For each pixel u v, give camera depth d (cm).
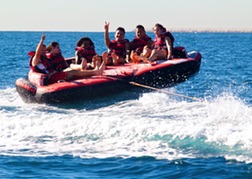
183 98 3008
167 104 2762
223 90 3928
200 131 2072
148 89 2933
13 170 1808
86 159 1906
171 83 2989
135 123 2216
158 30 3108
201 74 5316
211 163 1819
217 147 1953
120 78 2877
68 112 2688
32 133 2192
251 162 1812
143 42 3197
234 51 11612
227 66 6556
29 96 2919
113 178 1731
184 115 2452
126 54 3198
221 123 2234
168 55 3048
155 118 2370
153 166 1820
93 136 2134
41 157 1931
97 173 1778
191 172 1756
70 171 1797
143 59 3058
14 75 5172
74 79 2945
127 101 2888
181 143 2011
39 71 2961
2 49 12150
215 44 18288
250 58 8400
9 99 3148
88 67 3044
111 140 2081
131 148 1995
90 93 2819
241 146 1950
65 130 2206
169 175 1745
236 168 1770
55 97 2806
